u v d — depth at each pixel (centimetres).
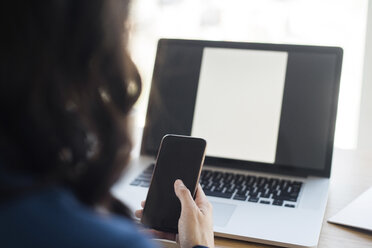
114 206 42
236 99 91
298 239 63
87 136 35
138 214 66
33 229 28
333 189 82
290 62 89
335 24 146
